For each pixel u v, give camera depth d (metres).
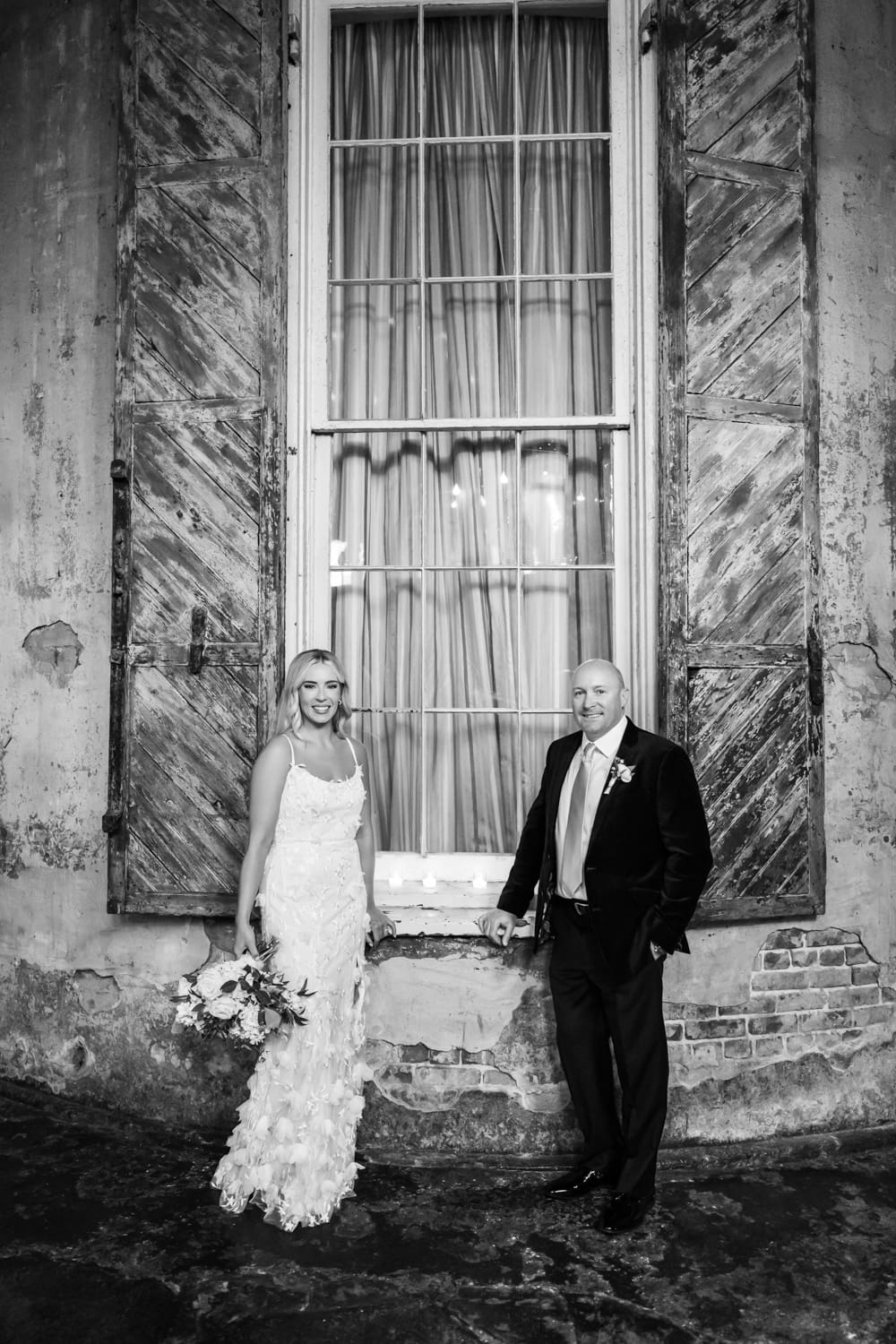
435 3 3.47
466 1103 3.15
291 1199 2.67
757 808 3.17
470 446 3.45
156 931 3.38
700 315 3.19
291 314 3.38
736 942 3.22
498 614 3.43
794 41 3.31
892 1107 3.36
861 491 3.47
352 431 3.41
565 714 3.41
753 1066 3.21
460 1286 2.40
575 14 3.49
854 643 3.43
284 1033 2.73
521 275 3.47
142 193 3.32
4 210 3.84
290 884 2.76
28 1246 2.56
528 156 3.50
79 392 3.67
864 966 3.36
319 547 3.43
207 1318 2.26
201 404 3.24
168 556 3.25
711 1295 2.36
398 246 3.52
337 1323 2.24
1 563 3.80
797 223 3.28
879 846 3.41
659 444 3.14
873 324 3.52
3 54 3.84
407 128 3.52
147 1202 2.81
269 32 3.25
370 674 3.46
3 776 3.75
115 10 3.68
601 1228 2.66
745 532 3.19
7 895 3.71
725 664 3.15
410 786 3.45
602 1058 2.90
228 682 3.20
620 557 3.35
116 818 3.24
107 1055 3.44
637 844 2.76
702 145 3.22
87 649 3.60
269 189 3.22
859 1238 2.62
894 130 3.59
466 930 3.14
